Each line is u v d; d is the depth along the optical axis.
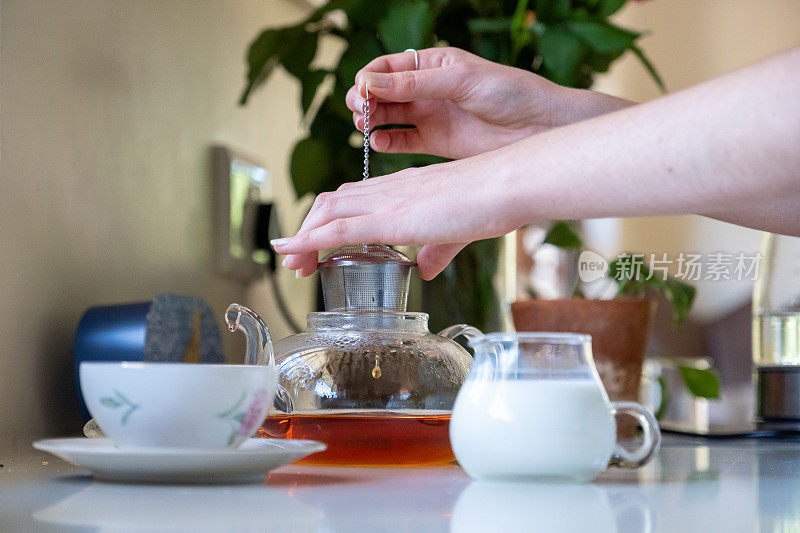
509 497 0.60
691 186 0.63
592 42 1.25
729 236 1.97
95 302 1.11
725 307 2.14
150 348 1.01
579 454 0.65
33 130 1.00
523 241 1.35
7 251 0.95
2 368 0.94
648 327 1.13
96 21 1.11
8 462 0.77
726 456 0.91
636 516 0.55
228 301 1.46
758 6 2.48
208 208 1.42
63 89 1.05
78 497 0.59
